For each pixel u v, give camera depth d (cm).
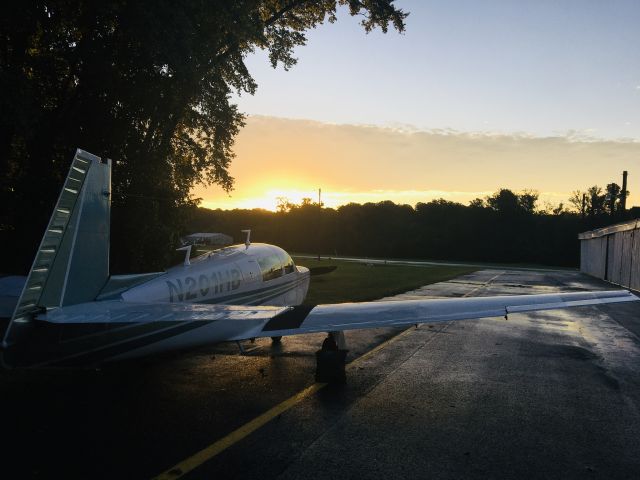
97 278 521
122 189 1274
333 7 1914
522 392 609
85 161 502
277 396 580
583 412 536
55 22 1095
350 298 1580
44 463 396
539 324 1191
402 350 856
